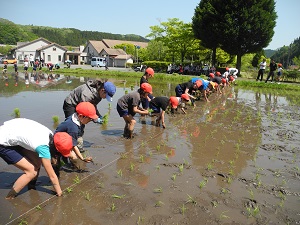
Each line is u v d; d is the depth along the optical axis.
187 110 11.08
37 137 3.80
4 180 4.54
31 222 3.43
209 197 4.19
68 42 153.62
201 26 35.56
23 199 3.96
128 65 62.19
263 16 32.97
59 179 4.62
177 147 6.49
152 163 5.45
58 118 8.68
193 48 44.91
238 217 3.70
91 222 3.46
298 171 5.34
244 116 10.47
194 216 3.67
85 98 5.66
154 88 19.23
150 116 9.60
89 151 5.95
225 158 5.88
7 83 19.69
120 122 8.69
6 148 3.80
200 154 6.07
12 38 118.31
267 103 14.45
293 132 8.36
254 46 34.94
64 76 29.28
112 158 5.61
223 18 33.81
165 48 55.25
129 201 3.98
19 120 3.99
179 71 36.97
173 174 4.96
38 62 39.69
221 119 9.73
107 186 4.42
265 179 4.92
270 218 3.71
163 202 3.99
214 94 16.62
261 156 6.11
